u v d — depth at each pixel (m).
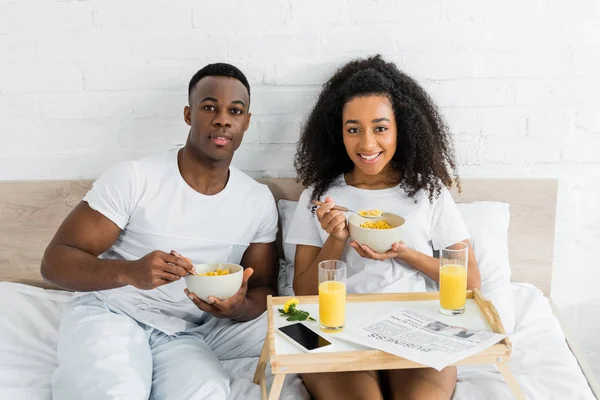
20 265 1.93
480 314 1.31
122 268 1.37
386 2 1.79
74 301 1.51
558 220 1.94
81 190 1.89
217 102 1.49
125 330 1.40
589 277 1.98
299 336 1.22
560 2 1.78
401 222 1.42
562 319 1.82
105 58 1.83
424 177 1.59
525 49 1.81
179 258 1.33
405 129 1.57
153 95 1.86
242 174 1.65
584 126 1.86
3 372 1.38
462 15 1.80
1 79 1.84
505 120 1.86
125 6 1.79
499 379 1.36
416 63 1.83
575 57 1.81
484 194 1.88
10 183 1.88
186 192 1.53
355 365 1.15
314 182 1.71
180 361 1.38
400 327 1.25
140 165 1.51
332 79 1.77
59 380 1.29
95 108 1.87
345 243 1.56
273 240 1.71
